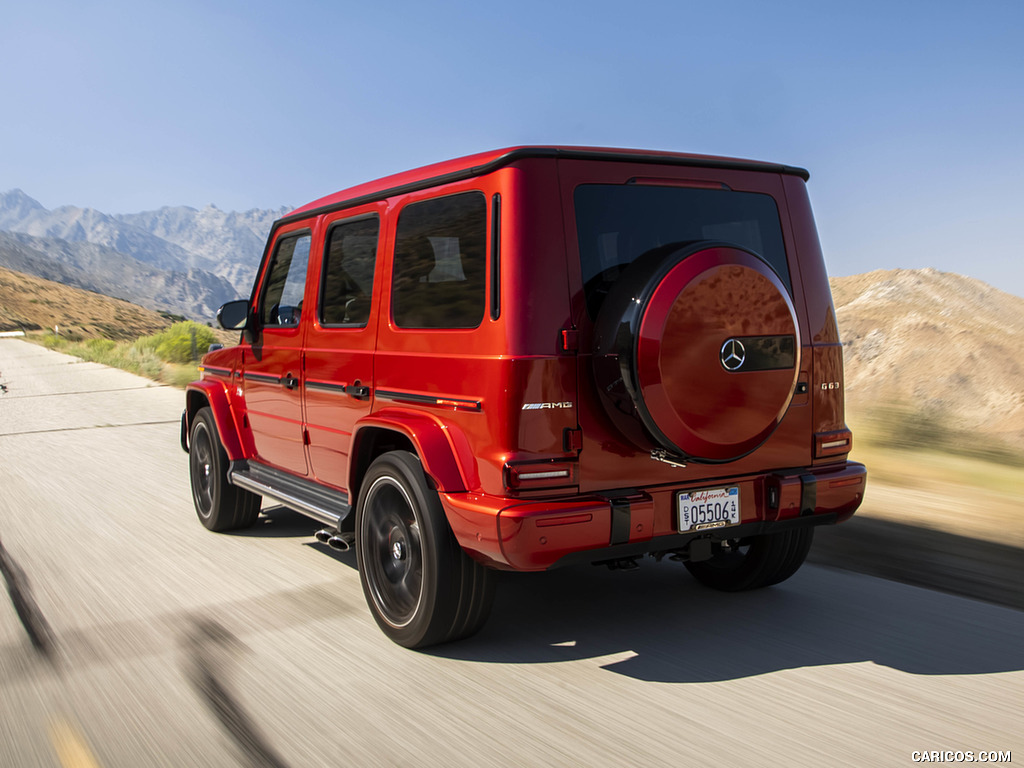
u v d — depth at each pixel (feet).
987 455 26.21
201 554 19.57
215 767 9.83
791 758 9.75
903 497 21.95
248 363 20.24
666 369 11.77
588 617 14.96
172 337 100.58
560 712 11.14
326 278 16.94
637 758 9.84
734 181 13.92
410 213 14.20
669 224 13.25
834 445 14.51
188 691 11.99
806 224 14.62
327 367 16.53
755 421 12.63
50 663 13.12
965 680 11.85
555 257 12.16
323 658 13.21
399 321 14.33
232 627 14.67
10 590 17.02
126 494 26.81
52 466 32.40
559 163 12.36
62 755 10.20
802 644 13.38
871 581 16.53
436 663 12.97
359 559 14.58
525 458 11.89
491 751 10.11
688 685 11.93
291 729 10.78
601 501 12.16
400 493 13.51
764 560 15.51
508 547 11.74
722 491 13.28
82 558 19.34
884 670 12.26
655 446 12.42
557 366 12.04
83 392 65.77
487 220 12.36
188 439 23.31
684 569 17.80
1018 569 16.57
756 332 12.51
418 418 13.62
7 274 556.10
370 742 10.39
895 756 9.75
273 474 19.54
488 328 12.18
